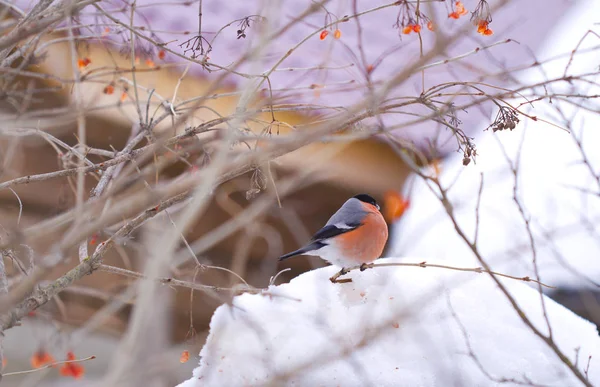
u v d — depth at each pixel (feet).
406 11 24.39
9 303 14.23
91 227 14.75
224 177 22.74
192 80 35.76
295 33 38.91
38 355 25.57
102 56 34.22
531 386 22.35
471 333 24.31
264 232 37.06
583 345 24.48
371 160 37.32
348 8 41.88
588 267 33.30
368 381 21.70
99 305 34.53
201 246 18.83
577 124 32.53
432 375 22.53
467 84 21.93
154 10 38.37
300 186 26.99
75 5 20.99
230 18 39.24
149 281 13.32
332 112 25.59
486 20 23.58
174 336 38.37
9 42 19.48
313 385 22.00
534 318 25.40
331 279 27.37
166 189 14.52
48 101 32.24
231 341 24.70
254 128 31.45
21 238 17.72
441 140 31.12
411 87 31.32
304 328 24.61
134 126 31.45
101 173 26.61
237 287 23.61
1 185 22.70
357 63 25.16
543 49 45.62
